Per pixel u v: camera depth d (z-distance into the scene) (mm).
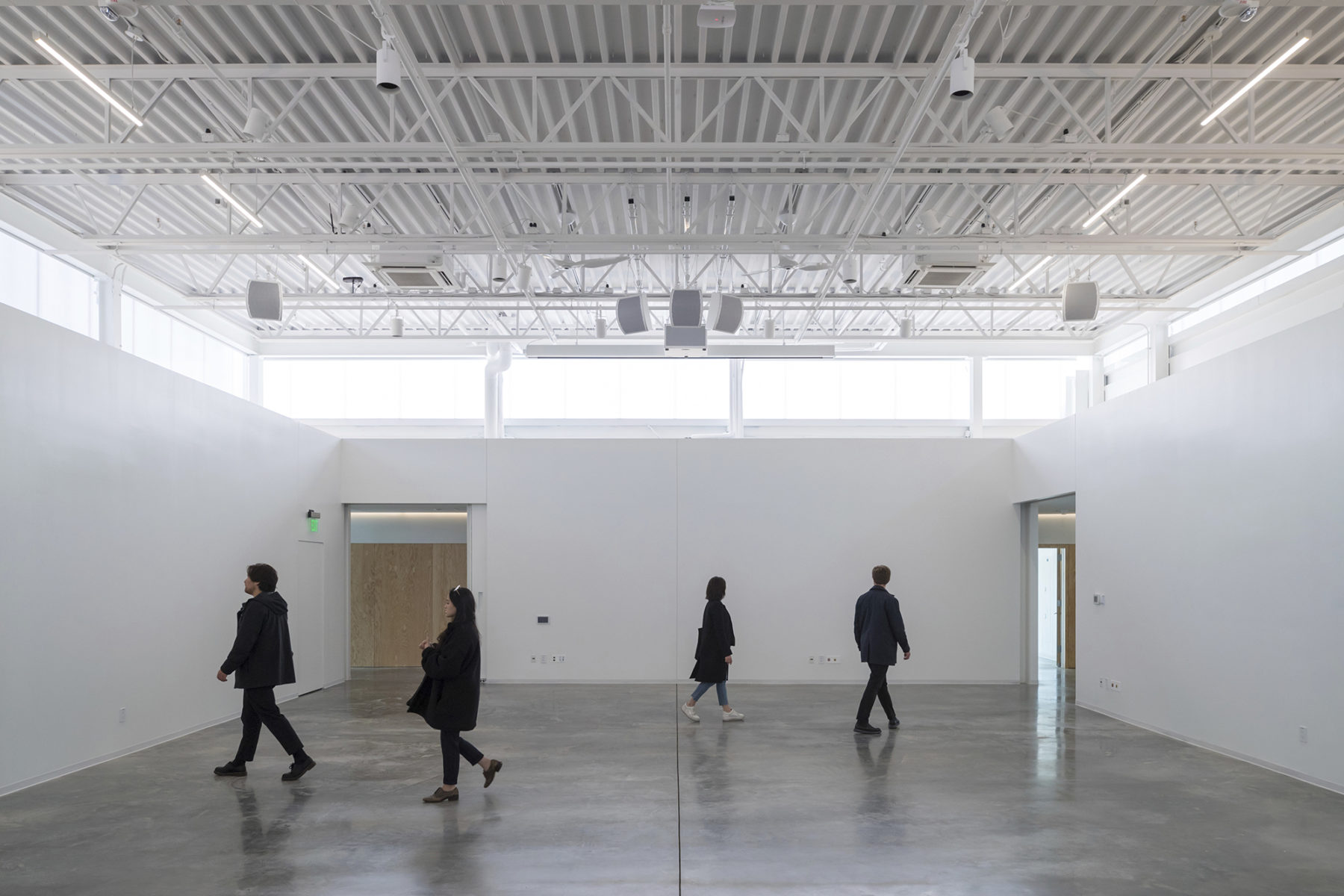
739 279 14734
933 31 7242
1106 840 5383
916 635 13289
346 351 17469
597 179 9859
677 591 13391
